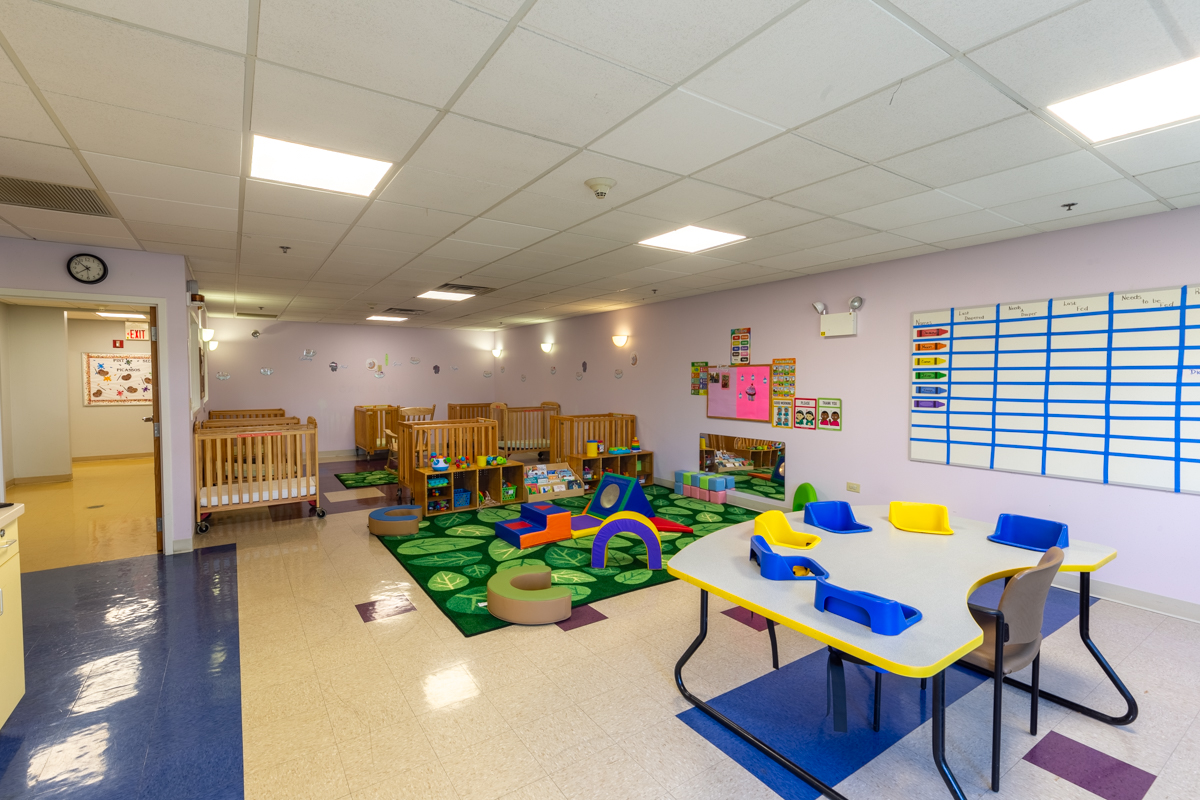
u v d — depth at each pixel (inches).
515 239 161.8
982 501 164.2
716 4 59.7
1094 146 95.4
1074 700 99.2
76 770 80.7
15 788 77.1
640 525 169.9
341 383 406.3
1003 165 104.0
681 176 111.2
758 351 235.1
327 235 156.4
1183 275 128.1
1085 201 123.6
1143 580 136.3
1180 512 130.6
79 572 163.6
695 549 102.5
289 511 239.8
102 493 274.8
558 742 87.4
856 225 144.5
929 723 93.3
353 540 196.4
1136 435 135.4
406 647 118.3
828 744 87.2
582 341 355.3
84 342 380.2
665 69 72.7
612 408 327.6
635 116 85.8
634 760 83.4
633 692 101.7
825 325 204.4
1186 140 92.3
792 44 67.1
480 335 463.2
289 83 75.8
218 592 148.6
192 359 197.3
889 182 113.7
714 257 183.6
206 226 145.9
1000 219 137.8
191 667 109.9
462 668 109.7
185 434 181.5
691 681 105.4
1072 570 91.5
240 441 213.2
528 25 63.4
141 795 75.9
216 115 84.8
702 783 78.6
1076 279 144.6
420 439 244.2
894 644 65.3
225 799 75.2
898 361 184.4
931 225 143.9
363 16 61.5
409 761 82.7
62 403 307.7
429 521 223.0
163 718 93.2
